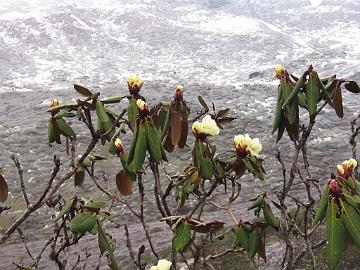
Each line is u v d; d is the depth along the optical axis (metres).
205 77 59.78
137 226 17.08
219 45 77.62
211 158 2.69
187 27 89.94
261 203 2.86
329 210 2.23
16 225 2.68
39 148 28.25
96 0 131.50
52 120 2.87
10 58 67.44
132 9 98.56
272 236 12.07
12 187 22.81
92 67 65.44
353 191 2.34
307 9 118.38
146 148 2.53
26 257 14.51
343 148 26.50
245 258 9.73
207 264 3.06
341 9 112.50
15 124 33.59
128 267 12.12
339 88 2.84
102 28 87.75
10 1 110.69
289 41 80.94
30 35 78.88
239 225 2.81
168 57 72.62
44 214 19.42
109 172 23.22
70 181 22.48
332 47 75.56
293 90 2.75
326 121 31.11
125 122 2.78
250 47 76.12
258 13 117.00
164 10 105.69
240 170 2.70
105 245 2.57
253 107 37.03
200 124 2.68
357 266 8.34
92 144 2.80
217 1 129.38
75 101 2.75
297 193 17.92
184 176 3.13
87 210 2.59
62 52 73.19
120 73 62.72
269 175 22.44
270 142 27.41
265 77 54.25
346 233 2.19
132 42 81.19
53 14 89.62
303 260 8.93
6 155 27.25
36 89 51.50
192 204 17.14
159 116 2.87
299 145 2.95
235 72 62.19
